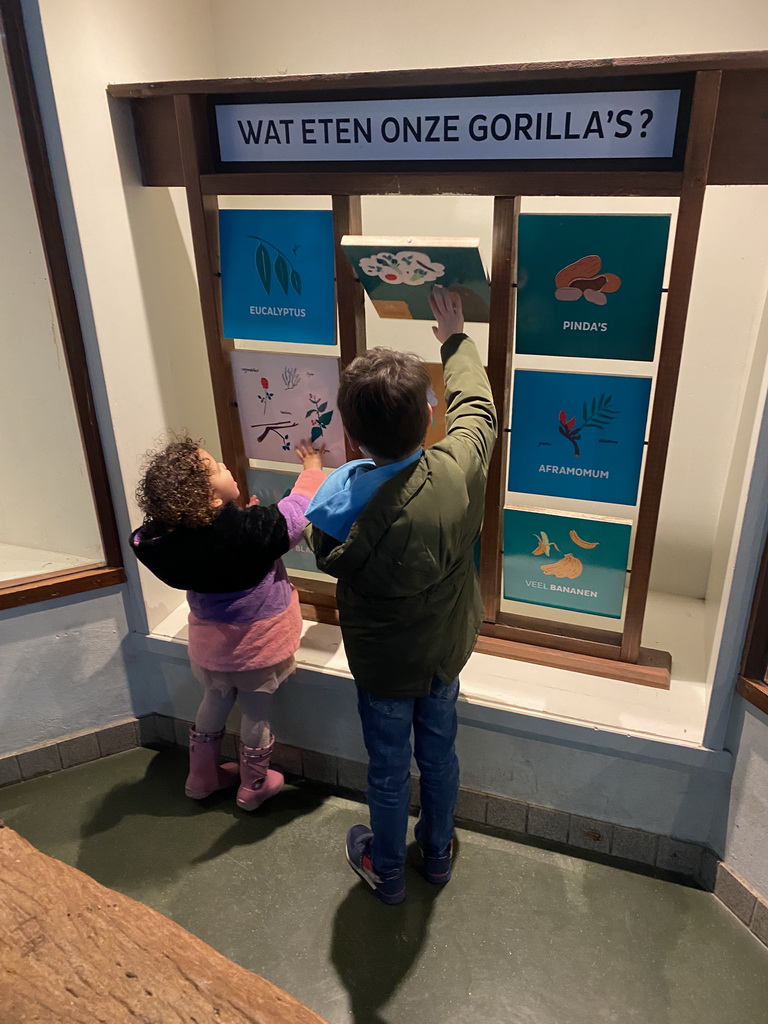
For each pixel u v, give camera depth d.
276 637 1.89
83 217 1.80
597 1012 1.59
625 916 1.80
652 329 1.66
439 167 1.64
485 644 2.12
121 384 2.01
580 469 1.86
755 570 1.55
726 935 1.75
